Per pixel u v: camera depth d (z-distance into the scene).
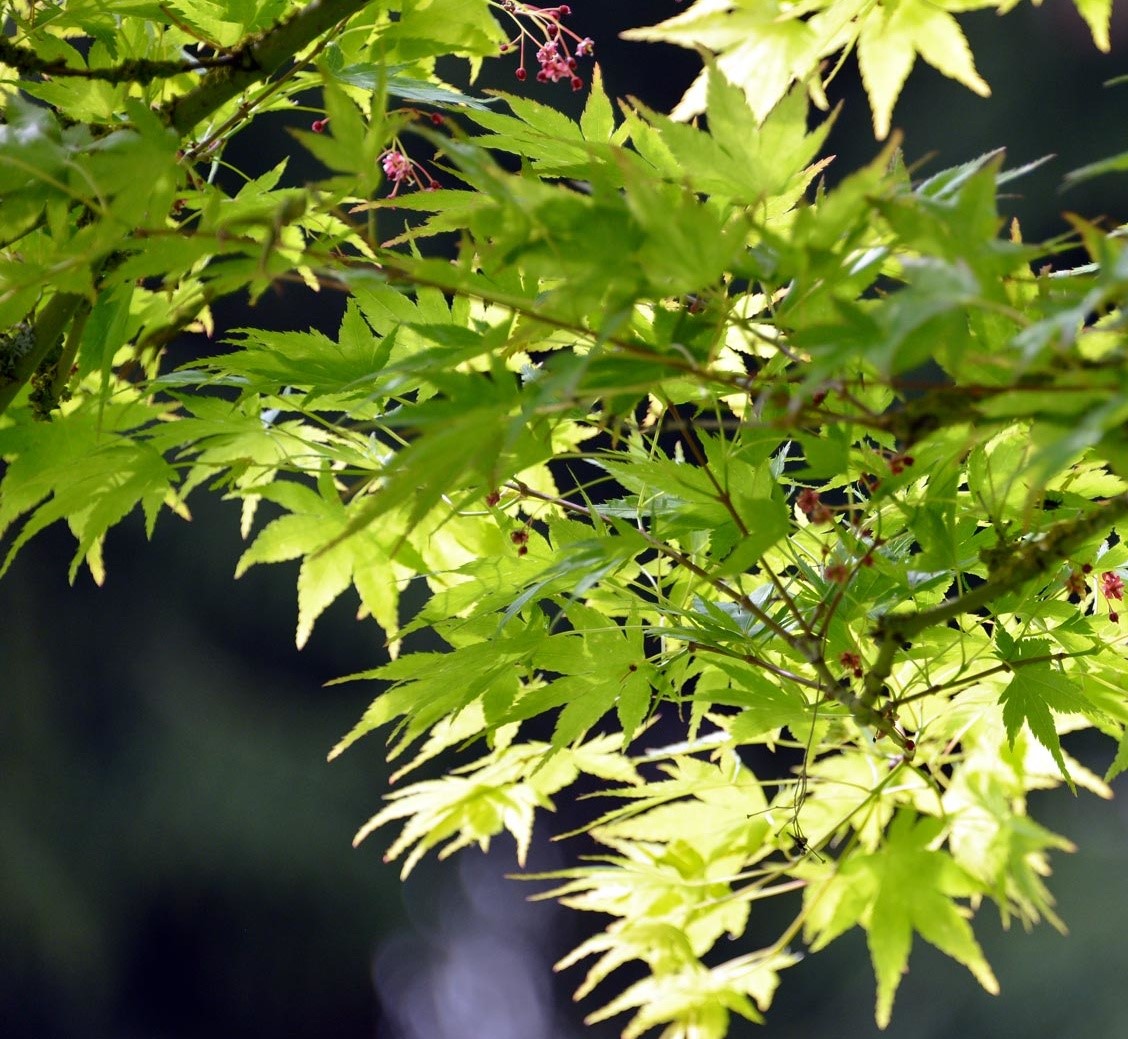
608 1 9.53
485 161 2.98
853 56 9.32
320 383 3.15
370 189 3.01
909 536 3.12
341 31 3.19
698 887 3.23
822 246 2.98
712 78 3.01
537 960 10.45
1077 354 2.95
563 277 3.00
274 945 9.41
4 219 3.08
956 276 2.94
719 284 3.02
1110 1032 7.68
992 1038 8.10
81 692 9.11
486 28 3.22
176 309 3.20
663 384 3.08
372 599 3.22
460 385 3.00
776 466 3.12
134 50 3.21
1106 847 8.36
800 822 3.22
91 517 3.17
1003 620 3.15
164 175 3.07
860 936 8.98
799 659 3.12
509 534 3.18
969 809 3.20
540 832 10.45
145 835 9.02
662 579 3.18
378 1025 9.73
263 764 9.18
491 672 3.15
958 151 9.49
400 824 9.49
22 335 3.15
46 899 8.74
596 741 3.24
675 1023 3.21
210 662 9.34
